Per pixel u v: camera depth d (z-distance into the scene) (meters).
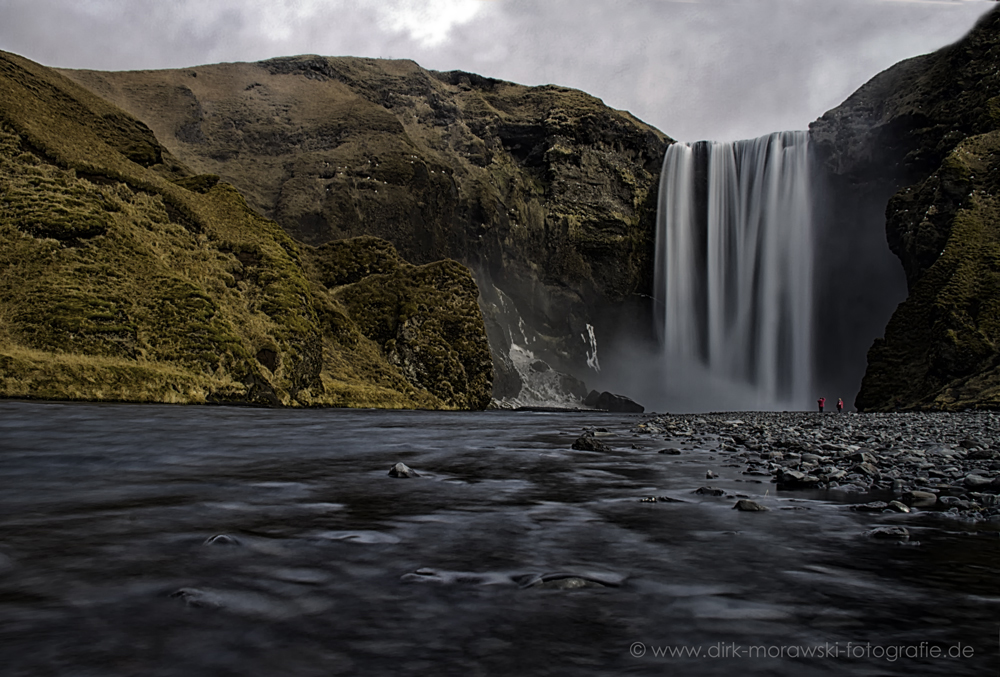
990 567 4.21
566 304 111.44
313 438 15.64
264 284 53.25
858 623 3.13
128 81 111.44
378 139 105.69
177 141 104.81
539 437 17.61
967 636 2.97
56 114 54.44
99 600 3.30
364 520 5.60
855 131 92.88
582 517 5.88
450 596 3.50
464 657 2.67
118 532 4.93
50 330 35.53
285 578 3.78
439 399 67.00
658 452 12.82
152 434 15.06
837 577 3.95
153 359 38.50
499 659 2.65
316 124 110.94
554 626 3.05
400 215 97.62
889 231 79.19
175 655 2.62
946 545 4.86
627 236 114.00
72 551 4.31
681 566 4.19
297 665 2.56
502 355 93.81
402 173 100.06
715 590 3.66
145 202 50.81
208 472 8.84
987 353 58.25
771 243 100.81
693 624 3.10
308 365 50.97
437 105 125.19
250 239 57.50
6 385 29.89
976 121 78.50
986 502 7.02
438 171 104.56
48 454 10.52
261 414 28.28
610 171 118.94
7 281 37.25
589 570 4.05
